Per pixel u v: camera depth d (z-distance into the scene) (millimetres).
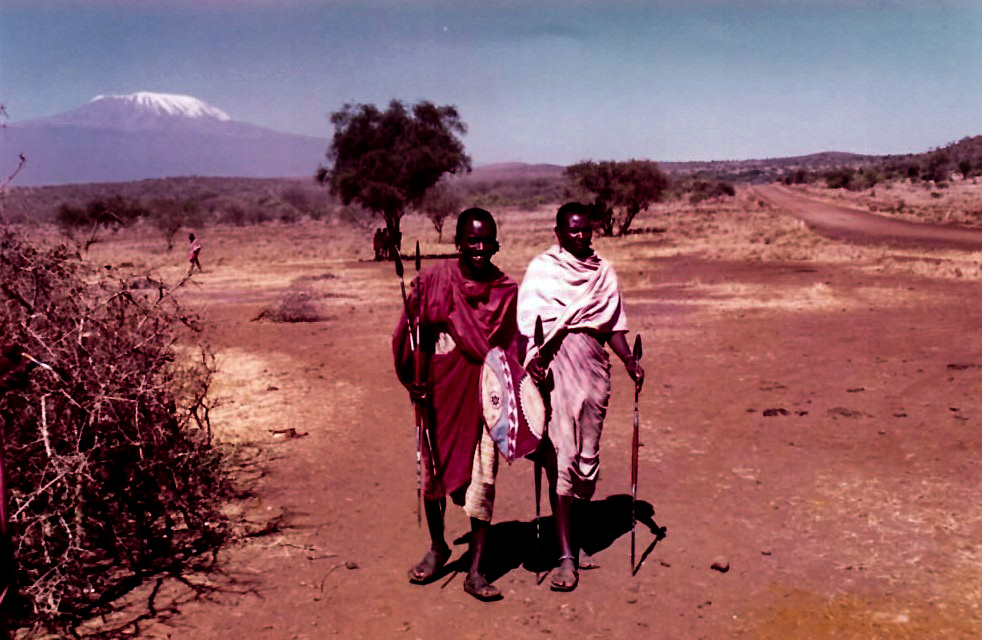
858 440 7465
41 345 4617
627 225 53531
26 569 4387
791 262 29078
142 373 4984
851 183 142000
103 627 4352
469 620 4414
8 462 4582
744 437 7688
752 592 4648
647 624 4328
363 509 6066
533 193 189500
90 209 70188
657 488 6391
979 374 9984
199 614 4496
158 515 5293
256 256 46969
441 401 4590
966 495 5977
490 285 4586
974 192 107250
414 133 46438
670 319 15836
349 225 95938
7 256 4781
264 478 6773
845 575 4809
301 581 4898
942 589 4594
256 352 13195
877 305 16969
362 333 15320
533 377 4594
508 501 6207
